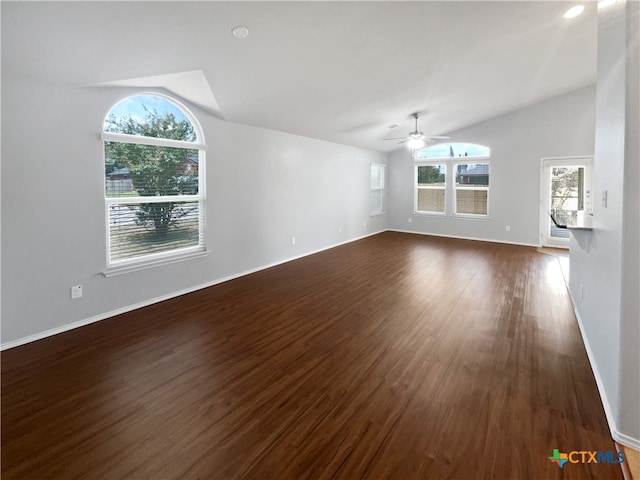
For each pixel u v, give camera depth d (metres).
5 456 1.72
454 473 1.61
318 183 6.62
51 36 2.39
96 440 1.84
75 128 3.13
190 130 4.23
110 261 3.58
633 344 1.73
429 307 3.78
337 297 4.13
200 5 2.36
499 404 2.12
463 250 6.88
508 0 3.03
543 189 7.04
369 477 1.60
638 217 1.68
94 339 3.02
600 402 2.13
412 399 2.18
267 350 2.84
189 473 1.63
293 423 1.97
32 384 2.35
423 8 2.93
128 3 2.21
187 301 3.99
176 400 2.18
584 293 3.09
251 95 4.04
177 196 4.13
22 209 2.86
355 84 4.28
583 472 1.61
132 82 3.34
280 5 2.51
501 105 6.66
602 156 2.35
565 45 4.17
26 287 2.93
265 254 5.48
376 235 8.66
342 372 2.50
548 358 2.68
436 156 8.47
